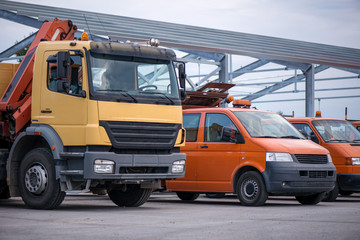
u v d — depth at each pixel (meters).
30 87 12.24
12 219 9.55
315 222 9.23
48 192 11.41
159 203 14.34
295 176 12.91
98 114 10.91
